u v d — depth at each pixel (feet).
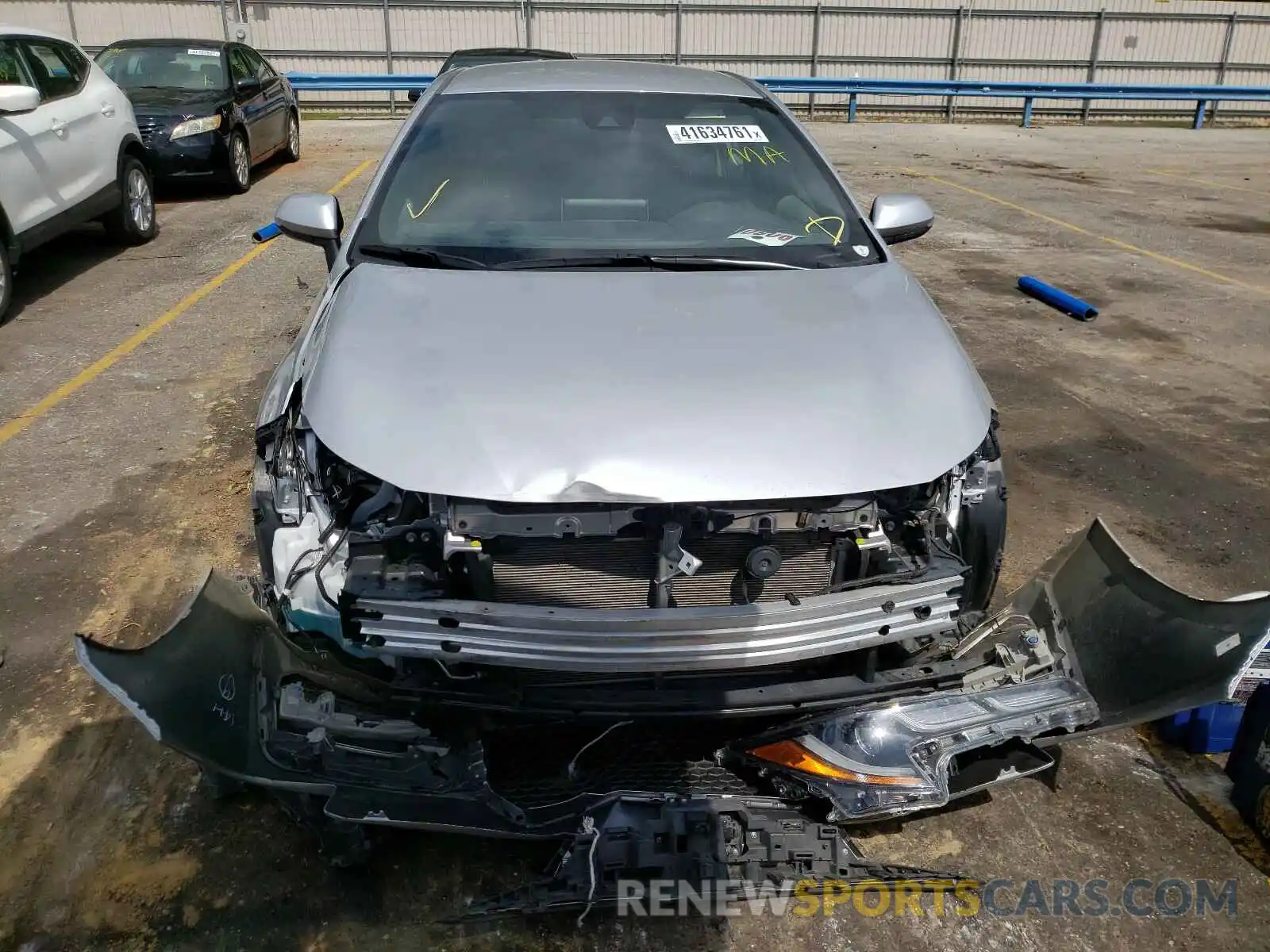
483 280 9.27
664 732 7.84
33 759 9.03
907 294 9.56
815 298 9.18
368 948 7.32
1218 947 7.58
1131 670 7.89
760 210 10.78
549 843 8.16
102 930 7.41
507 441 7.06
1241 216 36.24
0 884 7.78
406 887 7.80
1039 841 8.52
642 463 6.93
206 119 31.83
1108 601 8.28
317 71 65.72
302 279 24.00
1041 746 7.98
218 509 13.37
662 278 9.43
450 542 6.95
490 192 10.67
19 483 13.93
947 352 8.61
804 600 7.04
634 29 67.36
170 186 34.55
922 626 7.39
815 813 7.42
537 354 7.94
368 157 43.04
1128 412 17.84
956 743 7.39
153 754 9.15
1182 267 28.37
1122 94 64.90
